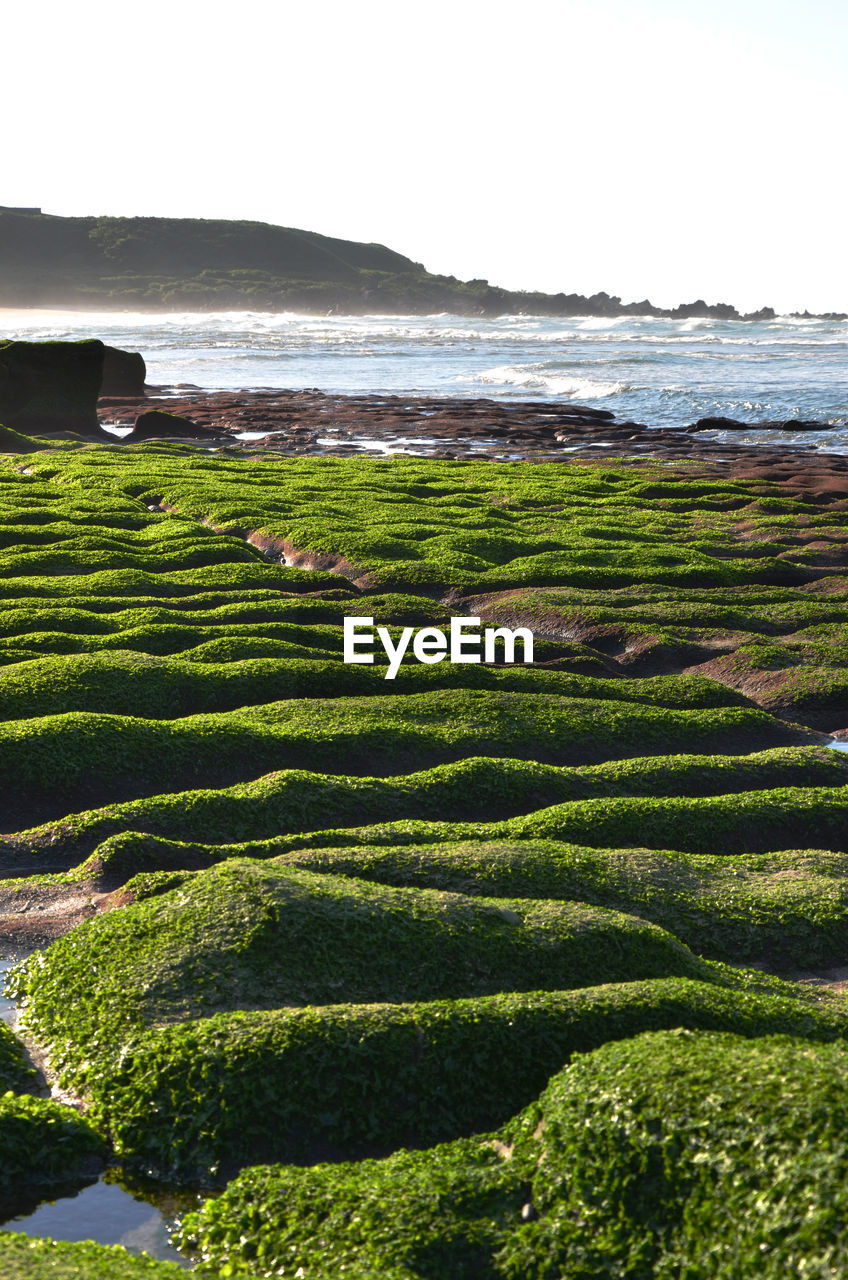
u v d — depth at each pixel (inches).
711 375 3919.8
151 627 861.8
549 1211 269.4
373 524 1306.6
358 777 619.5
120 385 3004.4
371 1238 267.4
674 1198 253.8
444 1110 330.6
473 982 390.9
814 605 1029.2
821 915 473.7
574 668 866.8
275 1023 342.6
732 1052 289.0
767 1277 227.9
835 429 2581.2
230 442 2301.9
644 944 413.7
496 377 4101.9
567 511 1465.3
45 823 580.4
